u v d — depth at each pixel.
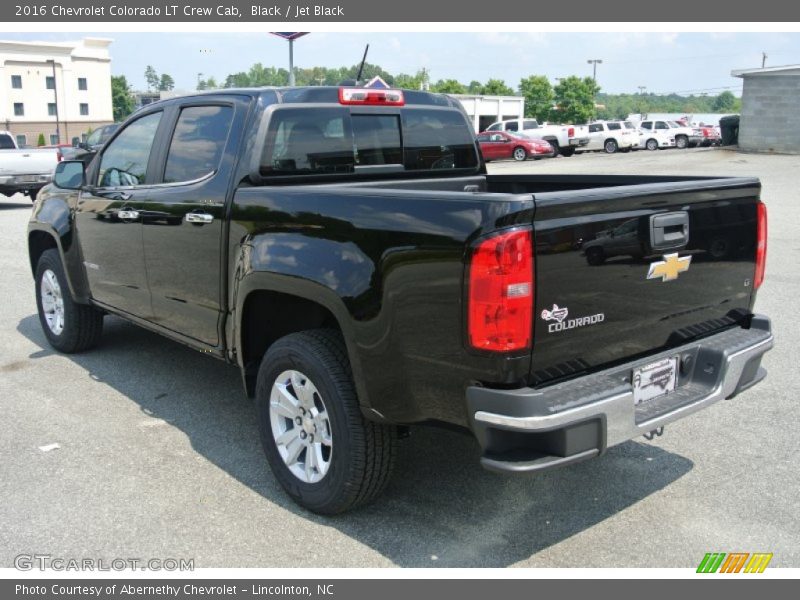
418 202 2.94
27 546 3.29
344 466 3.32
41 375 5.48
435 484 3.85
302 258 3.37
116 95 117.75
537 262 2.72
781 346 6.07
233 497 3.72
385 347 3.07
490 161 34.00
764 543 3.31
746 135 32.91
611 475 3.94
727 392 3.39
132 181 4.78
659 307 3.21
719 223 3.44
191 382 5.34
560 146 36.09
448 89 101.69
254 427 4.57
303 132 4.09
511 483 3.86
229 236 3.87
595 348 2.99
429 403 3.00
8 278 9.01
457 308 2.80
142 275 4.68
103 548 3.29
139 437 4.41
